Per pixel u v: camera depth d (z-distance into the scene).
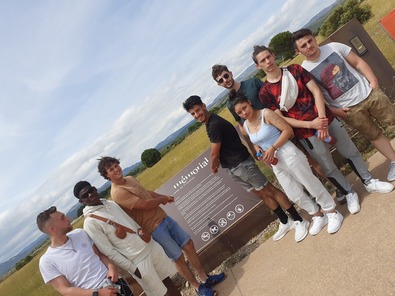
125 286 3.64
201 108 4.10
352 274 3.07
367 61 5.29
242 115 3.79
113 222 3.79
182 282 5.53
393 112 3.68
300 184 3.90
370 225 3.48
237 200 5.34
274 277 3.84
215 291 4.40
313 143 3.75
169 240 4.33
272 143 3.75
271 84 3.72
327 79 3.76
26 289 10.07
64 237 3.43
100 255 3.70
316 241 3.88
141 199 4.06
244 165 4.23
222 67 4.12
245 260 4.72
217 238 5.35
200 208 5.39
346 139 3.85
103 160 4.05
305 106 3.66
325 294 3.08
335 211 3.83
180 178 5.43
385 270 2.86
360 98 3.71
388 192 3.74
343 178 3.93
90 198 3.75
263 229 5.31
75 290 3.29
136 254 3.88
